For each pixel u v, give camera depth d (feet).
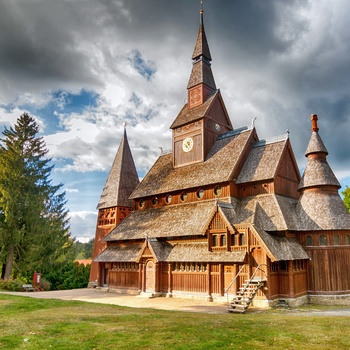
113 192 174.29
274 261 93.25
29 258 165.68
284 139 125.08
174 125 151.64
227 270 103.81
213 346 45.03
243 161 127.95
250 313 83.76
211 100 146.61
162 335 50.70
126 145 189.16
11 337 49.37
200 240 115.14
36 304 83.56
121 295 122.62
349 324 60.39
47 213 184.55
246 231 101.14
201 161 138.92
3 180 163.43
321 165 115.55
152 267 120.26
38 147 179.32
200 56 158.20
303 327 57.52
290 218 108.99
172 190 136.67
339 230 106.63
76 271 206.18
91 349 43.86
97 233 175.63
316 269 105.91
